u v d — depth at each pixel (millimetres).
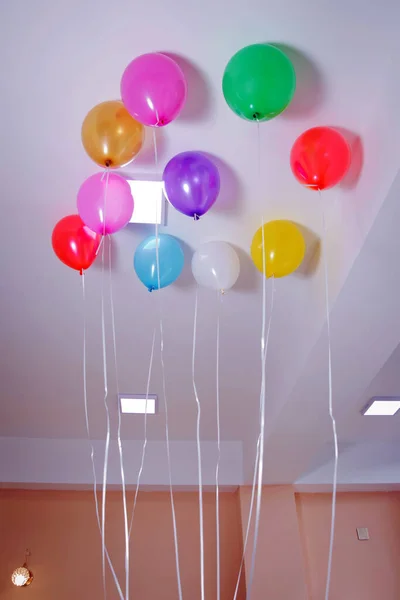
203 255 2244
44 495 4363
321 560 4312
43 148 1996
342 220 2133
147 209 2217
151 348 3074
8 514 4301
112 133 1729
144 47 1711
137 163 2061
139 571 4172
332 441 4383
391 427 4207
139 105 1635
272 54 1600
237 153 2033
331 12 1618
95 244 2113
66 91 1816
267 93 1604
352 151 2021
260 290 2643
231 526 4312
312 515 4477
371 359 2609
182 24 1651
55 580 4113
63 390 3490
